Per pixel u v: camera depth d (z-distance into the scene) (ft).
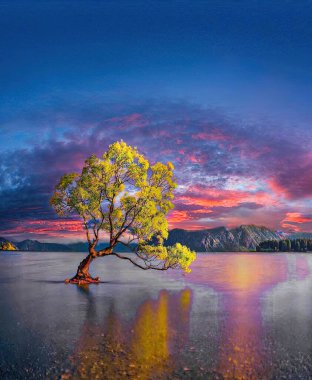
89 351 54.44
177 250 137.18
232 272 217.97
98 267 247.70
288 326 70.33
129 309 88.12
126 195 133.90
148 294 114.11
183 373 45.70
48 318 78.02
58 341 59.88
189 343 58.54
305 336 62.90
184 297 107.86
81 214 134.82
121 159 133.08
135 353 53.42
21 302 98.63
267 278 176.96
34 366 48.21
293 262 389.80
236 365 48.52
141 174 134.10
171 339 60.90
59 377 44.47
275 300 102.99
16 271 225.15
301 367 47.75
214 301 100.68
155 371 46.39
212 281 157.69
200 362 49.60
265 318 77.77
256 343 58.54
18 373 45.78
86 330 67.21
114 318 77.87
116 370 46.73
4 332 65.98
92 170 132.87
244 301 100.73
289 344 58.03
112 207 135.23
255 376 44.75
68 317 78.95
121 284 142.51
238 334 64.23
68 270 233.35
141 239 136.36
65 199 134.92
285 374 45.39
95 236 142.82
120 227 137.90
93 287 132.98
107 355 52.54
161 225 136.77
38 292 118.83
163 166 136.36
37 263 333.01
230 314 81.92
